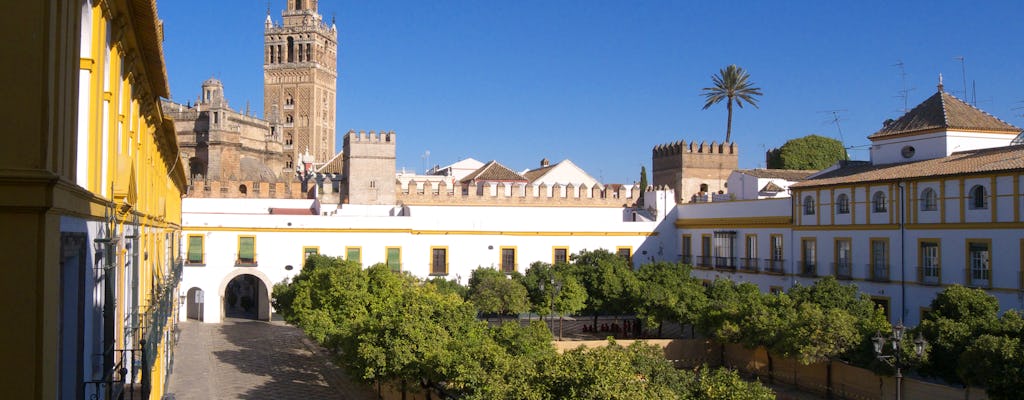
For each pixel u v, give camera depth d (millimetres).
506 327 33625
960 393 33969
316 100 156000
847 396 39719
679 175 95875
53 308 9008
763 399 22906
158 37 17031
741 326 43969
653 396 21250
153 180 27109
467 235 71875
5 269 8414
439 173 124875
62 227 9734
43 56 8492
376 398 40312
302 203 78562
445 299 38625
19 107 8398
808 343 38688
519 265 73000
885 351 35781
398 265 69062
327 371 47188
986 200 45219
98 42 12906
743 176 81250
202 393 40438
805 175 81250
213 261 66312
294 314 51625
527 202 81562
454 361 29078
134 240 18078
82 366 11594
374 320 34188
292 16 156250
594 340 55000
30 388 8508
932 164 51469
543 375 23078
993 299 37781
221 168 91875
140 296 20953
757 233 65312
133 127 18844
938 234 48156
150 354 18906
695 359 48938
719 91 107125
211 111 92062
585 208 82625
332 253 67875
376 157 79750
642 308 52656
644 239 76625
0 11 8398
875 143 62156
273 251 67000
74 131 10055
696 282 55438
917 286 49188
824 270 57312
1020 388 29031
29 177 8312
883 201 52562
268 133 112812
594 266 58375
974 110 58094
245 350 53562
